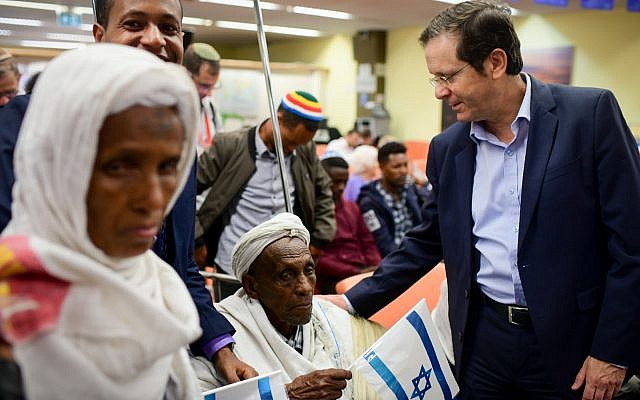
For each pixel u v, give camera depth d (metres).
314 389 1.19
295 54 11.26
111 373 0.55
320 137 8.80
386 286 1.63
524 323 1.39
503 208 1.41
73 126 0.51
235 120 8.72
